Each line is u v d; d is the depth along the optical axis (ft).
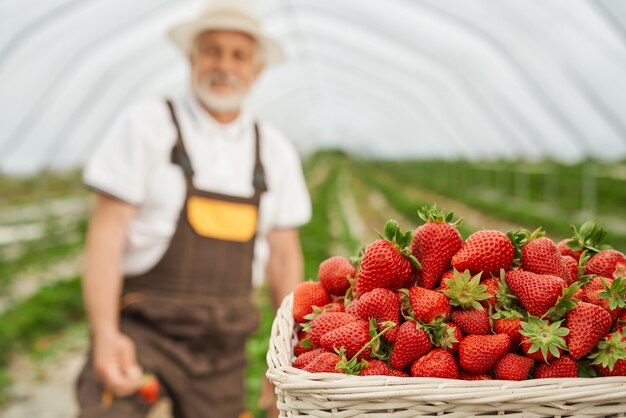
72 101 56.03
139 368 11.44
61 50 43.98
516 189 83.71
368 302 6.74
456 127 86.69
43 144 61.16
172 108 12.35
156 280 12.09
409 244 7.01
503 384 5.70
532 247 6.93
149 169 11.93
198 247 12.11
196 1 39.88
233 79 12.53
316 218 56.34
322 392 5.74
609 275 7.16
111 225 11.80
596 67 42.70
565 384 5.72
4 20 35.37
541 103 56.49
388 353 6.75
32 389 22.49
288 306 8.16
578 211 62.64
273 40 13.23
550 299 6.46
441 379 5.75
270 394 12.86
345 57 70.74
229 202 12.30
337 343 6.55
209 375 12.29
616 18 34.30
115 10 38.60
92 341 11.96
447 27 47.06
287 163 13.61
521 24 40.93
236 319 12.43
